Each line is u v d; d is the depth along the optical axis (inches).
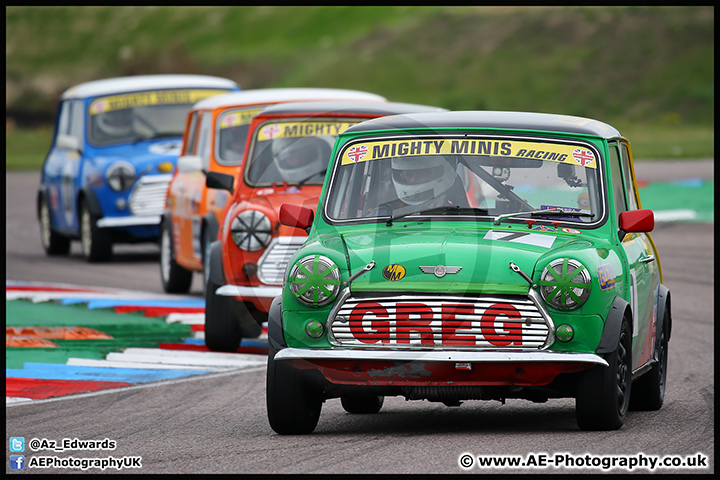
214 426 962.7
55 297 1872.5
